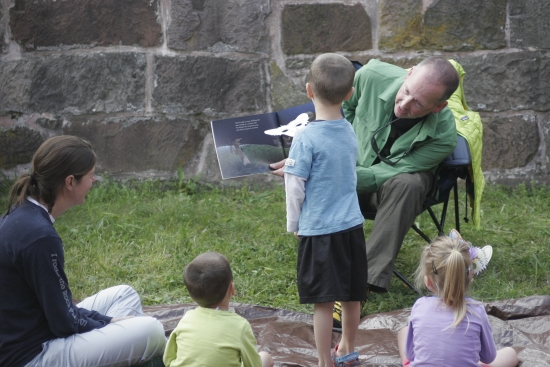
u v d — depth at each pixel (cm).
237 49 740
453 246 349
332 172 371
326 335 382
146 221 661
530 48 732
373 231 488
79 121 753
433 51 739
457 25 730
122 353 343
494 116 748
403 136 509
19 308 324
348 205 375
